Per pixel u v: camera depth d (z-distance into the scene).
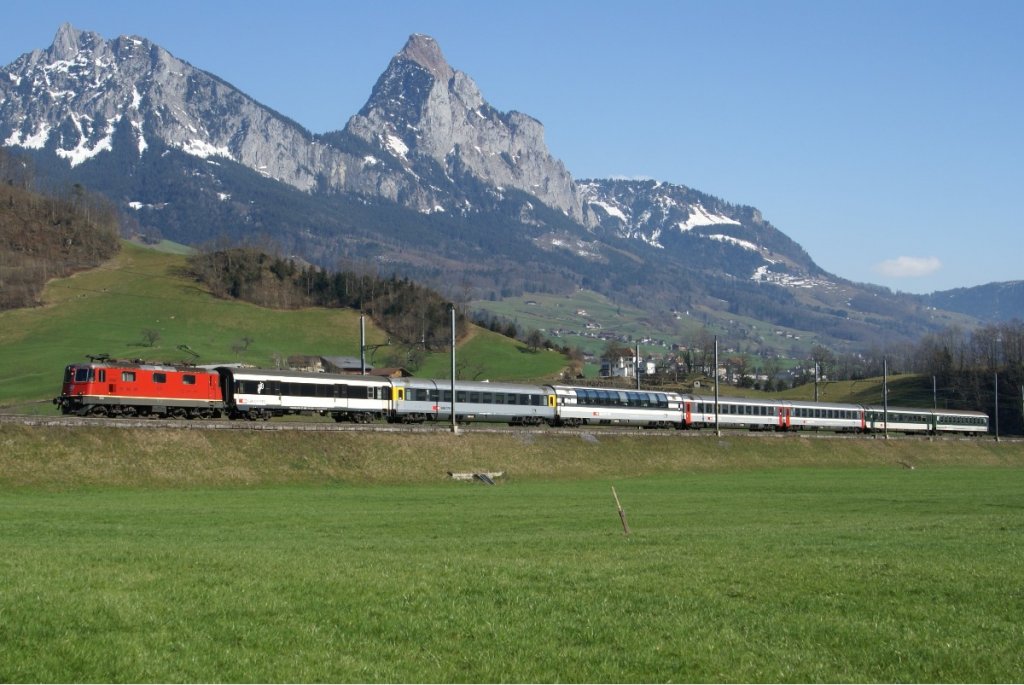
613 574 29.56
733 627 24.09
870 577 29.58
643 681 20.52
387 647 21.95
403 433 85.62
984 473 105.00
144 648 20.94
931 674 21.36
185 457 70.44
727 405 130.00
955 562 32.59
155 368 83.31
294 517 48.28
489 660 21.31
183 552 32.41
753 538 39.97
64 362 169.12
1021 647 22.98
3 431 64.62
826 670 21.36
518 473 86.12
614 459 96.19
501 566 30.48
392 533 42.00
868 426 147.62
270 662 20.70
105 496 59.16
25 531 39.19
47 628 21.55
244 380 88.81
